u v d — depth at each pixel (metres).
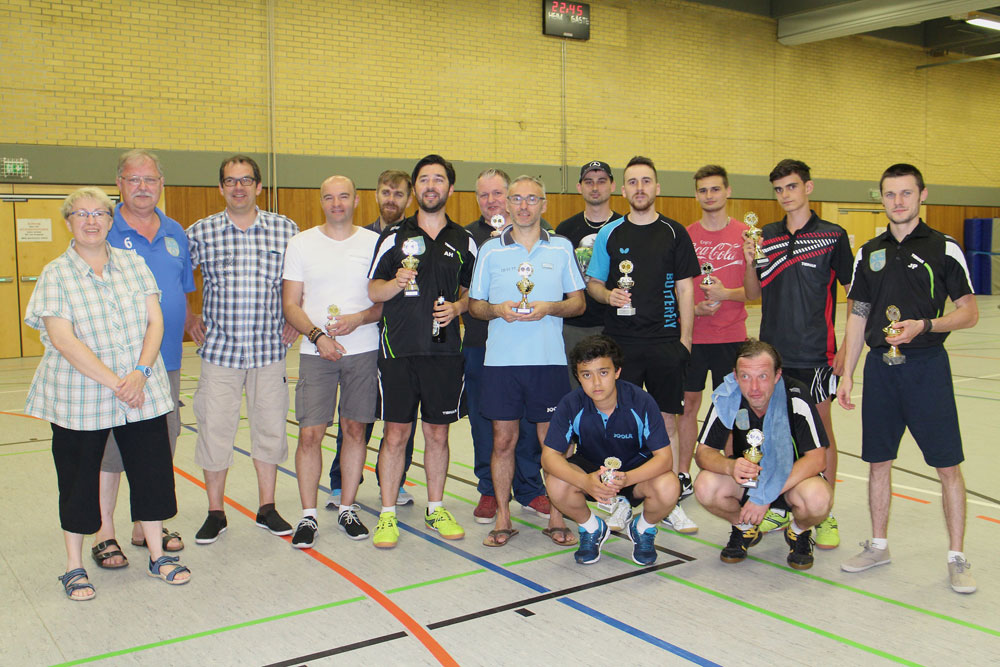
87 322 3.27
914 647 2.86
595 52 15.35
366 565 3.74
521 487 4.63
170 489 3.52
